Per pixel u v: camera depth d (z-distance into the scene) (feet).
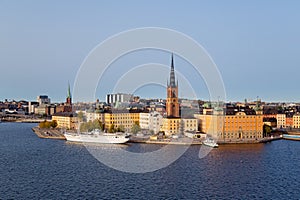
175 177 457.68
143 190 399.44
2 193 386.11
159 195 382.22
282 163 552.00
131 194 384.68
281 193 392.27
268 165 535.19
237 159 583.99
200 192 393.50
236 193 391.24
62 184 422.00
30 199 367.04
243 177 460.14
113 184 422.82
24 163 544.21
